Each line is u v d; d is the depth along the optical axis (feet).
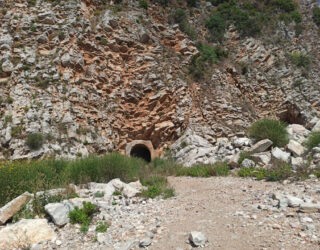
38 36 79.66
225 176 34.60
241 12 122.21
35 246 14.46
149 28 99.50
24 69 73.00
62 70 76.89
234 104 92.68
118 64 88.89
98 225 16.76
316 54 116.16
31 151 61.00
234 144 47.62
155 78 88.48
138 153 92.07
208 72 99.71
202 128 84.38
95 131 73.72
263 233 12.67
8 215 18.19
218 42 114.11
